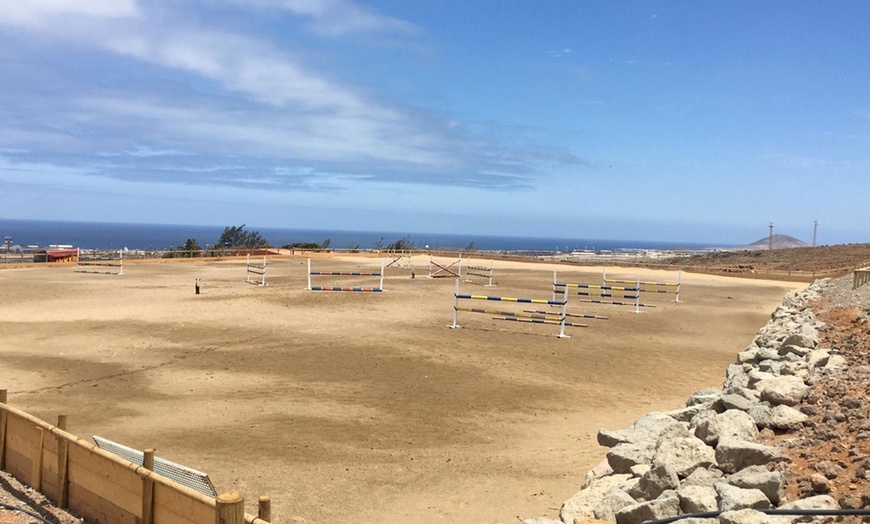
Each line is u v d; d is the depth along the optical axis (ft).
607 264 188.14
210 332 62.18
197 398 39.93
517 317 65.26
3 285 100.68
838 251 261.03
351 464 28.89
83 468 23.22
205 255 187.73
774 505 16.46
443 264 171.73
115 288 98.02
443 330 65.46
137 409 37.45
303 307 79.20
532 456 30.45
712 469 18.88
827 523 14.73
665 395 43.88
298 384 43.55
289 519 22.89
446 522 22.94
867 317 37.09
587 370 50.70
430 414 37.37
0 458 27.76
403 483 26.68
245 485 26.07
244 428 33.99
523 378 47.11
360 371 47.52
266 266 151.02
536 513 23.47
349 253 207.31
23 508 23.67
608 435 25.79
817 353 28.45
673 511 16.57
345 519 23.13
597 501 19.83
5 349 54.29
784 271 175.11
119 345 56.03
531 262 195.52
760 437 21.03
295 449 30.78
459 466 28.89
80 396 40.19
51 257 160.45
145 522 20.01
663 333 70.08
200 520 18.06
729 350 61.82
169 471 21.04
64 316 71.00
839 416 20.81
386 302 85.40
